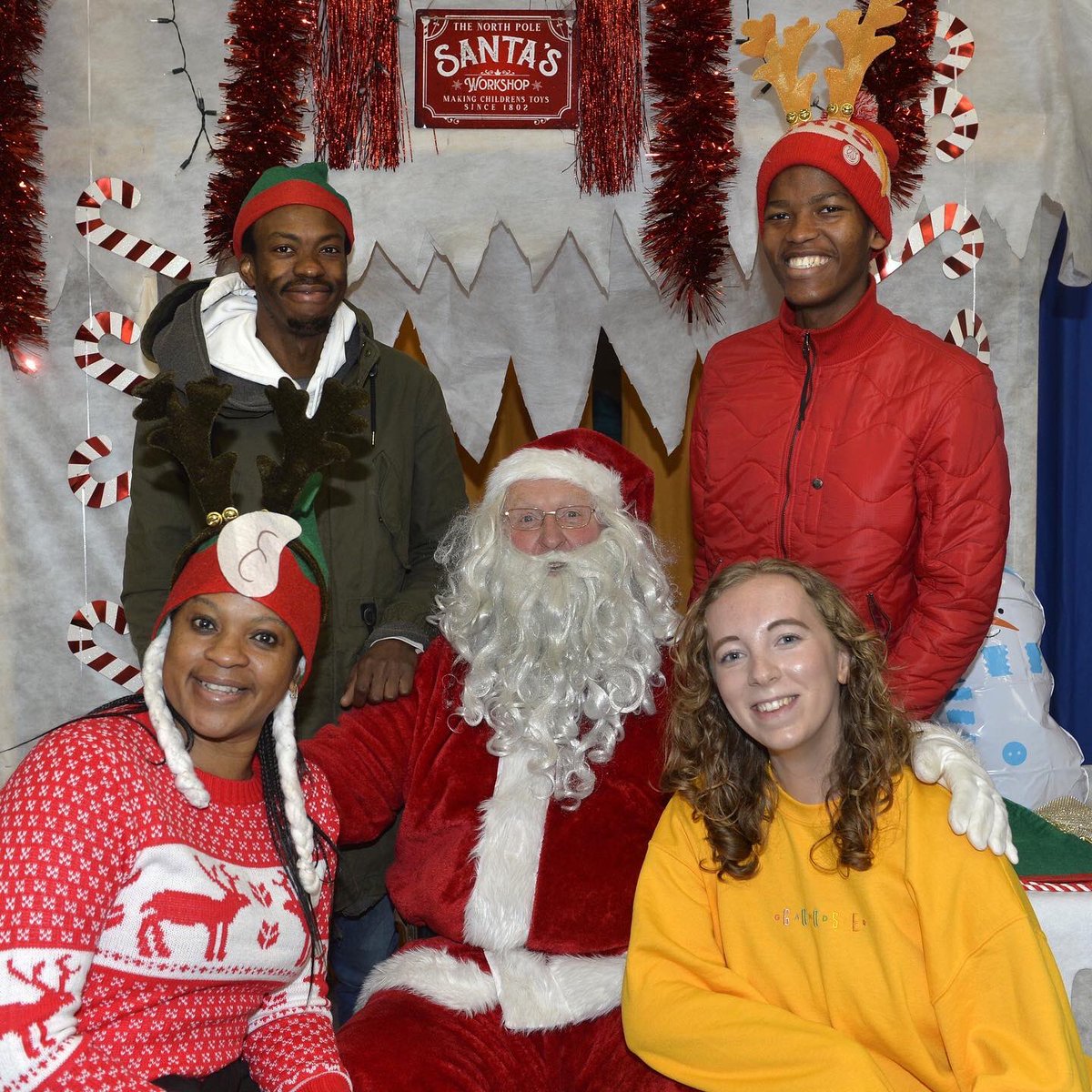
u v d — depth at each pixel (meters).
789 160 2.41
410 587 2.68
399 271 3.23
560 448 2.52
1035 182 3.16
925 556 2.40
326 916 2.01
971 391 2.37
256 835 1.83
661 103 3.06
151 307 3.17
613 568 2.36
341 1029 2.12
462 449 3.90
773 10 3.09
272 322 2.55
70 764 1.64
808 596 1.95
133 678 3.33
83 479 3.28
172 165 3.13
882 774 1.91
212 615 1.78
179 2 3.12
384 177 3.14
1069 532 3.53
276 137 3.01
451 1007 2.12
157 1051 1.69
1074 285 3.21
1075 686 3.53
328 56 3.07
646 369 3.44
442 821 2.26
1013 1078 1.70
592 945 2.16
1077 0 3.13
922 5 3.02
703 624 2.06
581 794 2.22
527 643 2.31
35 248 3.14
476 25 3.10
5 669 3.32
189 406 1.88
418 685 2.39
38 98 3.13
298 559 1.87
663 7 3.00
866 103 2.69
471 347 3.45
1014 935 1.78
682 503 3.83
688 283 3.15
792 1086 1.79
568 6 3.11
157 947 1.67
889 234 2.46
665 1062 1.91
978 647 2.39
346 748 2.29
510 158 3.13
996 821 1.83
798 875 1.96
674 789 2.09
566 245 3.37
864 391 2.42
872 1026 1.89
